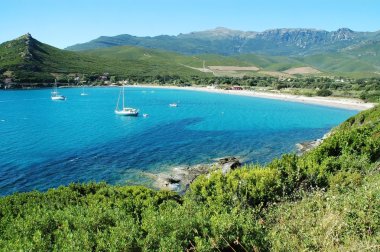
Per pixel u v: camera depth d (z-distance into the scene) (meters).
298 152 59.31
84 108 132.75
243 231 8.97
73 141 68.31
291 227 10.05
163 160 52.75
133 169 47.84
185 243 8.48
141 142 67.50
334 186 15.02
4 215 14.66
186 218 9.30
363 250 8.20
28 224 10.49
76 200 17.44
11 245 8.29
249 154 58.03
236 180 15.81
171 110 130.25
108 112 121.62
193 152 58.62
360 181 15.70
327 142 23.50
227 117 111.88
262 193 15.21
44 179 43.53
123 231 8.77
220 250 8.67
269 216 12.30
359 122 53.62
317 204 11.70
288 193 15.66
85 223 9.96
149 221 9.29
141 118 107.50
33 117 106.31
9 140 68.81
